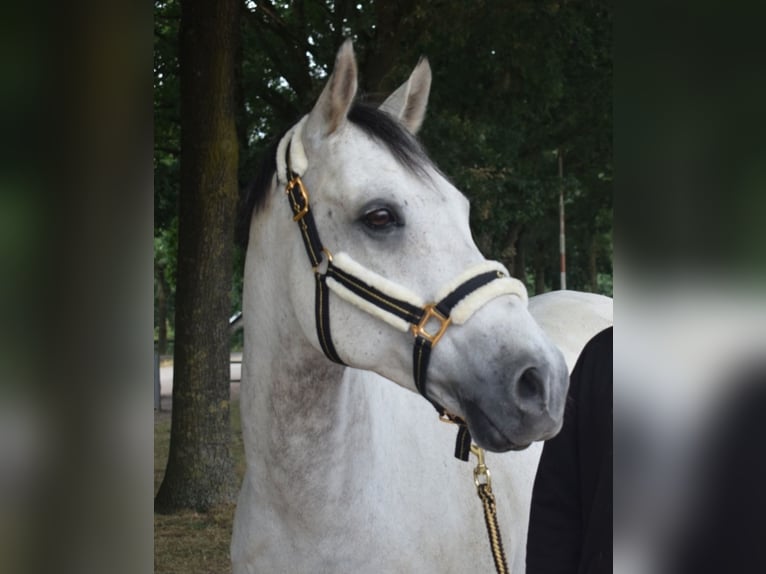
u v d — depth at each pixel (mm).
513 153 8719
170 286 21719
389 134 1703
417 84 1979
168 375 15922
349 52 1664
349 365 1702
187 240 5152
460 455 1795
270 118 7852
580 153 11039
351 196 1639
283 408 1756
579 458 1508
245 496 1935
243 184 6691
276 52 7145
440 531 1973
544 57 7586
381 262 1619
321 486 1750
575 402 1526
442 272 1593
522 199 9656
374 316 1632
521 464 2412
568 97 9250
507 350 1504
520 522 2301
